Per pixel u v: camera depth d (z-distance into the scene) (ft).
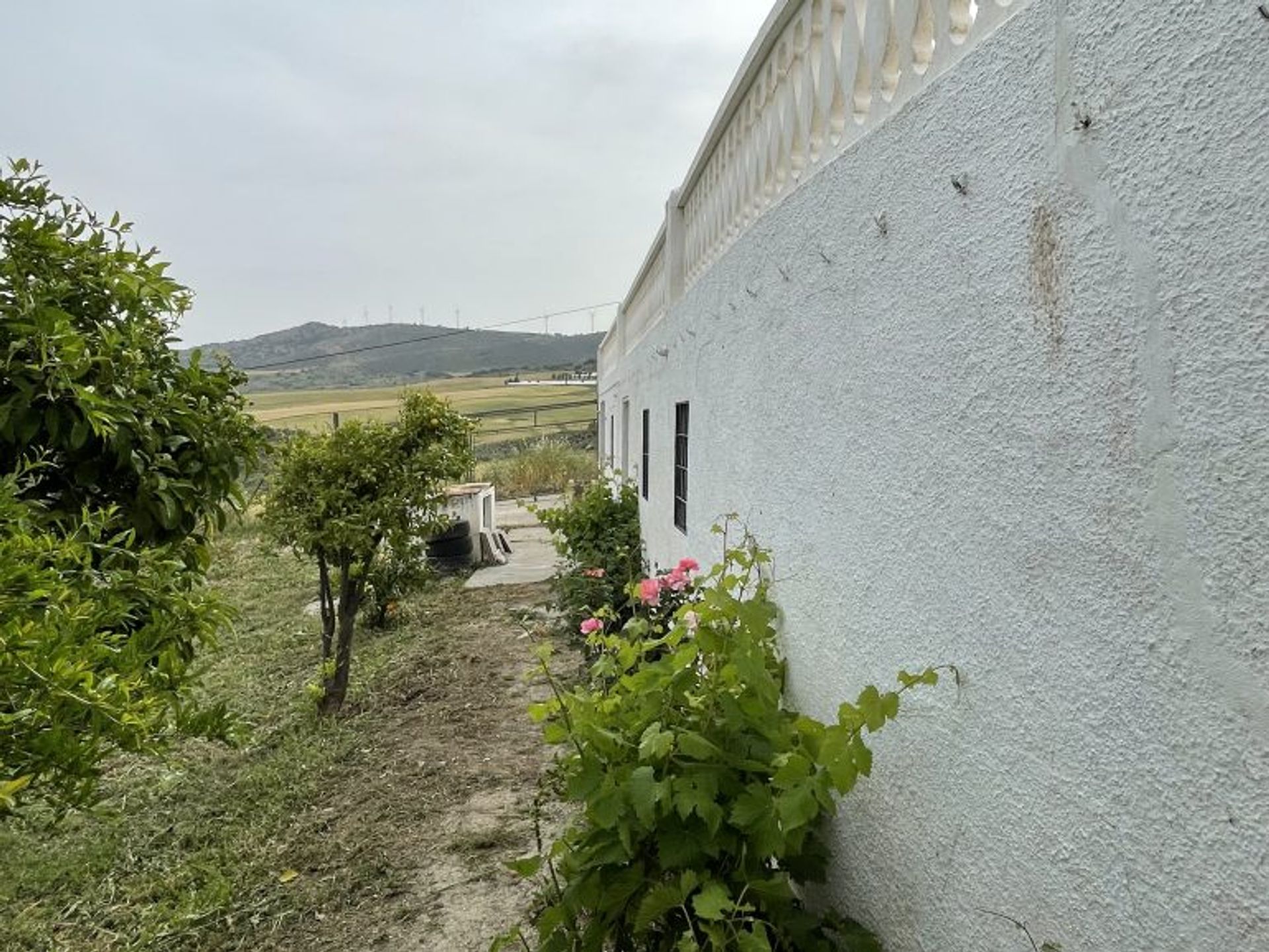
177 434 8.00
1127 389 3.49
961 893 4.99
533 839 12.02
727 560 8.82
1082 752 3.83
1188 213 3.14
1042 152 4.08
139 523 7.48
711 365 13.15
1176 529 3.23
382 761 15.55
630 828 6.58
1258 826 2.87
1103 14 3.59
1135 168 3.42
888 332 6.02
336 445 19.33
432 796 13.78
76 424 6.77
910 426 5.65
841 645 7.04
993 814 4.61
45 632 4.37
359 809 13.46
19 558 4.78
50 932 10.19
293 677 21.65
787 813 5.67
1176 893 3.25
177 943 9.96
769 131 9.99
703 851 6.40
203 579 8.58
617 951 7.20
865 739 6.44
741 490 10.85
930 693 5.37
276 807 13.61
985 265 4.64
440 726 17.38
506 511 65.62
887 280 6.03
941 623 5.22
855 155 6.67
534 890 10.48
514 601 30.83
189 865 11.66
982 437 4.70
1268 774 2.82
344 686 18.78
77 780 4.74
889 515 6.02
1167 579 3.28
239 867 11.70
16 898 11.01
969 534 4.86
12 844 12.00
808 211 7.91
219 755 16.02
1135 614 3.46
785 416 8.77
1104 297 3.62
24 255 7.10
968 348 4.85
